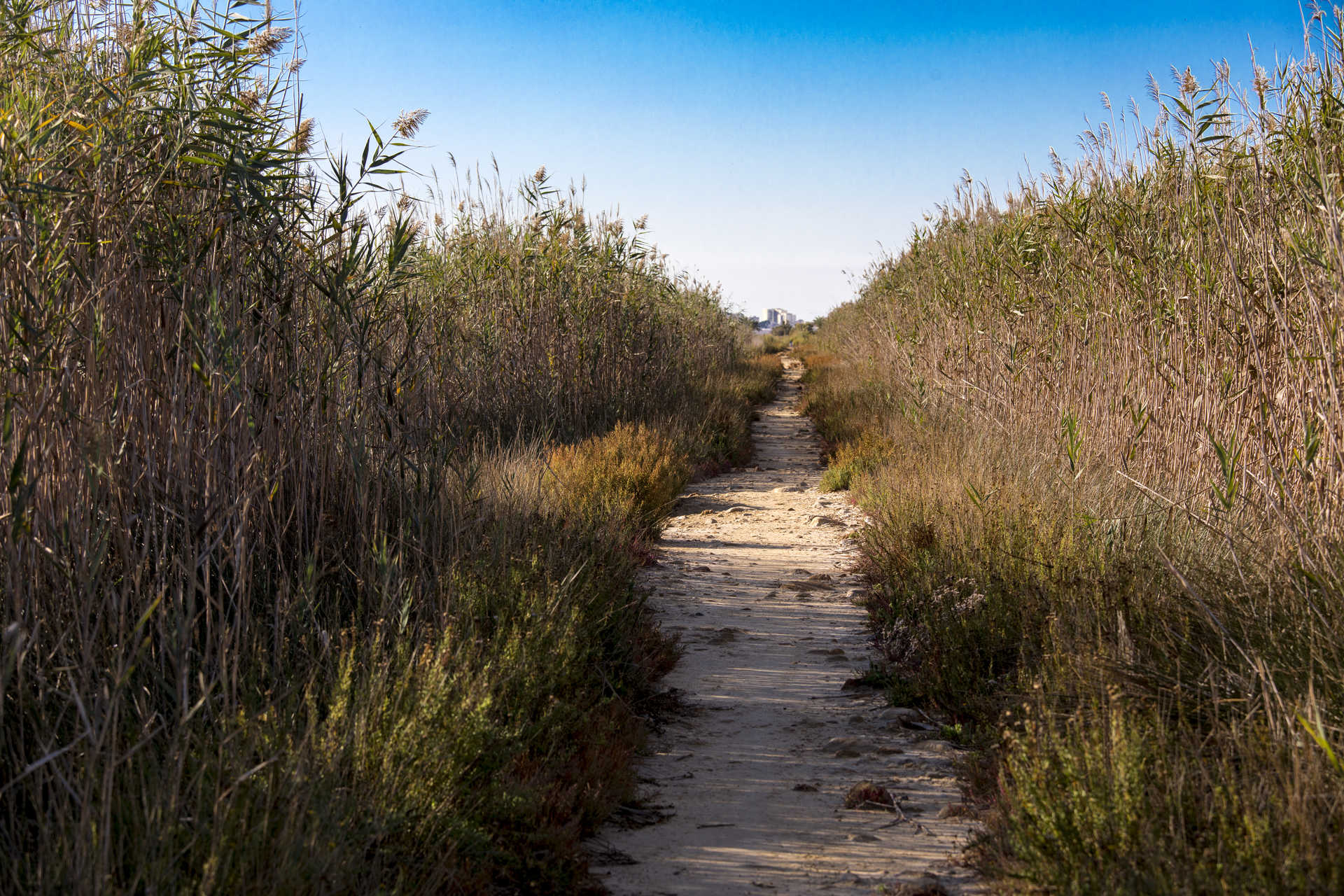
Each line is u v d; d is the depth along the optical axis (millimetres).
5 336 3725
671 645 5828
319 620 4762
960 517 7031
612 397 14172
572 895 3135
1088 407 8805
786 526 10477
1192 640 4359
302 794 3004
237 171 4688
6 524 3674
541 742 4066
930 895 3096
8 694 3469
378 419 5633
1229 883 2631
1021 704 4145
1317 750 3188
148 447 4324
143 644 3590
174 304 4684
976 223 13211
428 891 2885
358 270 5688
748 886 3232
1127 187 8492
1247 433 5816
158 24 4949
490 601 5035
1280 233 5793
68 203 4141
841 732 4758
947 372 13188
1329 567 4371
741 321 36375
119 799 2973
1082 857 2934
